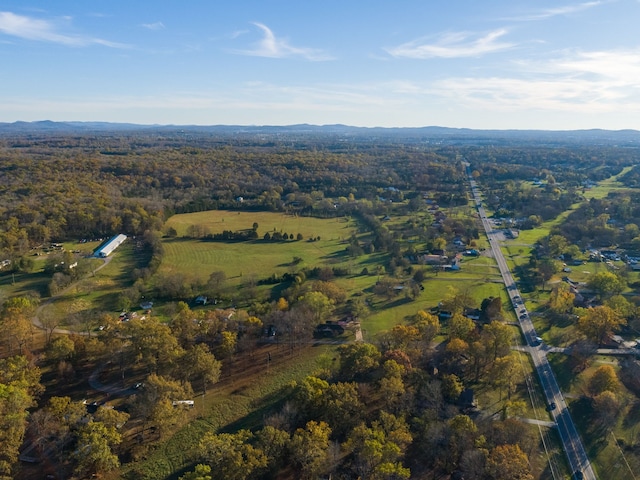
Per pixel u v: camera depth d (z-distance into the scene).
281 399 118.31
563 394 122.06
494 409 114.25
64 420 98.56
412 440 99.56
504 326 134.88
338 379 120.19
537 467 96.19
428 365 130.25
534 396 120.94
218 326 143.62
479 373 128.25
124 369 128.12
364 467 88.00
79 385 120.94
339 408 101.75
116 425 99.69
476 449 92.88
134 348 124.00
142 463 96.94
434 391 109.38
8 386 101.75
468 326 138.12
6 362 113.88
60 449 95.44
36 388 111.50
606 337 146.12
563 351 144.12
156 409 101.56
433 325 140.75
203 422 109.62
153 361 121.69
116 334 132.62
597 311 146.12
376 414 108.56
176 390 110.69
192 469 95.19
